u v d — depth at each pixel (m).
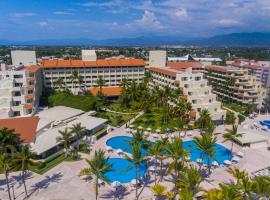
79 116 96.06
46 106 116.44
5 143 57.94
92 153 69.44
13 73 96.31
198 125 90.12
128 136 84.06
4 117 82.38
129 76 152.88
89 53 156.50
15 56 137.00
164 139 61.16
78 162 63.97
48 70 135.38
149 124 94.94
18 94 91.50
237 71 140.12
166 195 50.44
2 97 87.19
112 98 137.38
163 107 96.19
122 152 69.81
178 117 90.94
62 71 137.75
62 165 62.12
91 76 144.25
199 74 109.56
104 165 45.31
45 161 62.84
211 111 99.00
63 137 65.25
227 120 99.62
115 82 150.75
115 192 51.72
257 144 78.25
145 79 134.88
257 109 129.25
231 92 139.00
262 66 171.38
